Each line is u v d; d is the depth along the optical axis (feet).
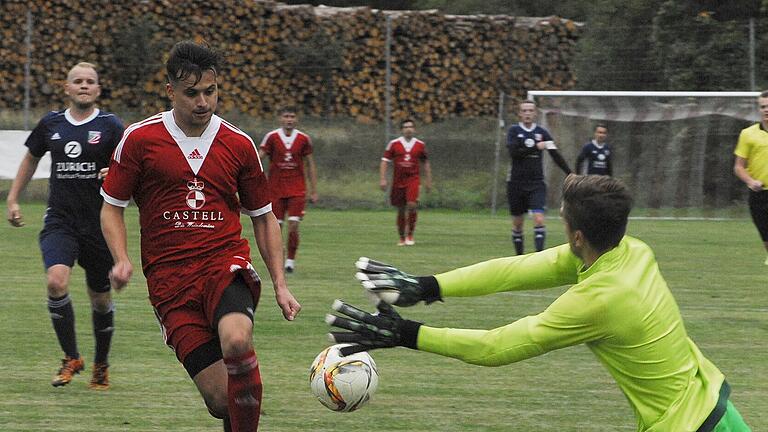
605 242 34.50
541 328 33.94
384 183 149.89
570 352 76.59
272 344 77.05
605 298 33.68
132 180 44.01
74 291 101.86
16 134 179.83
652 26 219.41
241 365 40.83
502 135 211.82
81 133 62.44
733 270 124.06
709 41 213.66
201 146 43.93
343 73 235.81
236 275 43.45
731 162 200.64
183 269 43.39
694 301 100.53
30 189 188.65
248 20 232.73
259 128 212.84
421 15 239.50
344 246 142.72
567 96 200.13
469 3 311.06
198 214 43.75
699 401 34.01
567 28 247.70
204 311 43.19
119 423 54.95
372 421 56.39
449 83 241.55
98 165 62.44
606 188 34.35
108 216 44.37
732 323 88.48
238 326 41.04
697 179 201.67
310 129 208.13
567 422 56.90
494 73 244.42
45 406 58.39
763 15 216.95
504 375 68.69
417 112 239.91
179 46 43.27
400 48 238.48
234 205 45.16
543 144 129.59
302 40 234.99
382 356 74.59
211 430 53.88
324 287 104.83
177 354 43.39
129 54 227.61
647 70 220.84
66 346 63.05
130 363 70.03
